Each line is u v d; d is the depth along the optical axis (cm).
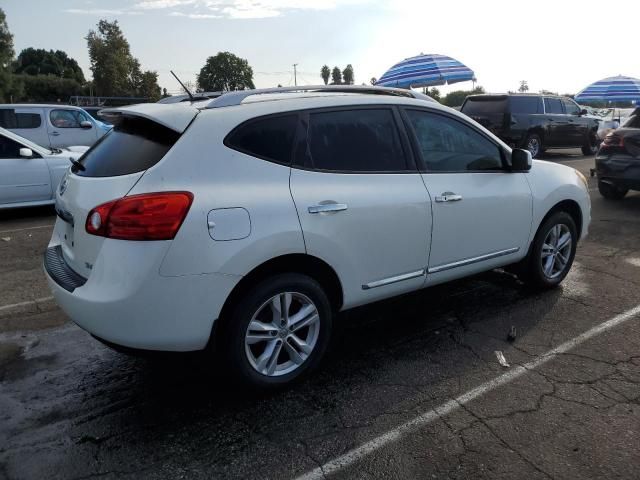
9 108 1373
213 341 313
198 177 293
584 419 302
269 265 314
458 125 415
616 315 442
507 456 272
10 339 413
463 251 409
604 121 2009
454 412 310
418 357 377
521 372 354
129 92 6775
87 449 282
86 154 361
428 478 258
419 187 376
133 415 313
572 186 491
